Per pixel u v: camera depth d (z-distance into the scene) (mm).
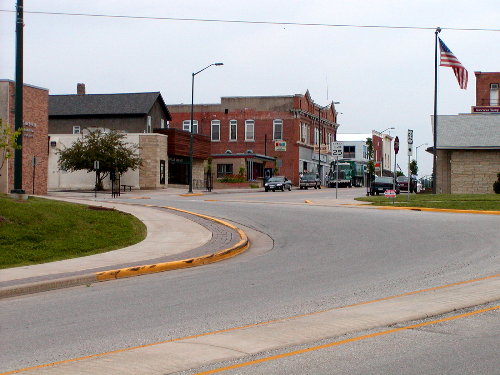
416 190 63469
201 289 12195
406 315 9172
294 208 30406
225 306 10461
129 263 15008
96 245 17875
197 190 61594
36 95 38406
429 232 21047
